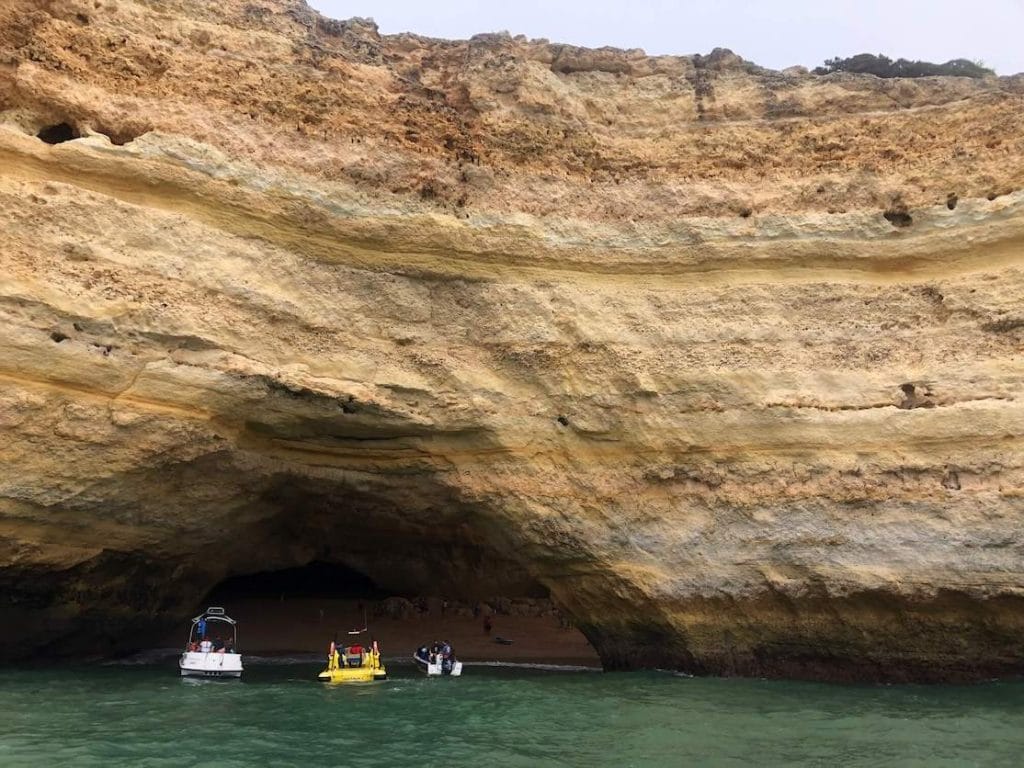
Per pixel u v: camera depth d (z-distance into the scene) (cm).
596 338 1748
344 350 1630
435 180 1755
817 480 1630
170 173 1520
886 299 1742
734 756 1083
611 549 1714
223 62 1675
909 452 1603
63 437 1359
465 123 1856
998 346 1645
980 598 1502
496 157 1839
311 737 1160
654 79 2009
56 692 1368
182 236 1503
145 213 1480
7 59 1479
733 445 1688
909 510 1566
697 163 1909
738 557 1648
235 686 1588
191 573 1756
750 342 1739
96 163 1470
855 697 1451
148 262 1461
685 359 1736
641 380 1720
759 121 1948
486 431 1709
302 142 1680
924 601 1531
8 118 1462
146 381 1425
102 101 1525
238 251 1560
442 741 1154
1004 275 1677
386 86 1862
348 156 1705
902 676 1580
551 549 1742
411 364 1683
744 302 1770
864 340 1719
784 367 1708
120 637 1681
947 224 1738
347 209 1666
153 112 1559
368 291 1686
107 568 1548
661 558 1694
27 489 1342
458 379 1695
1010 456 1548
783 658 1658
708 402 1708
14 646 1518
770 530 1633
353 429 1659
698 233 1808
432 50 2014
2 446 1306
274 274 1593
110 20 1598
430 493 1770
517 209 1798
